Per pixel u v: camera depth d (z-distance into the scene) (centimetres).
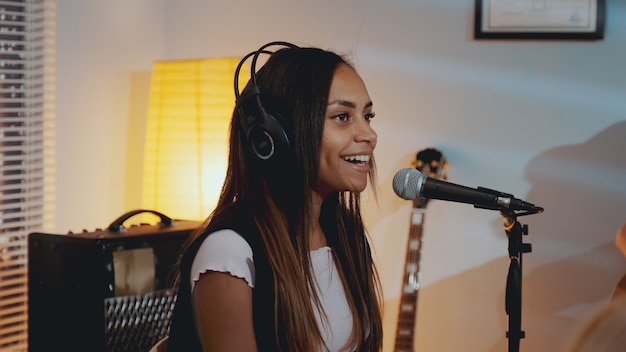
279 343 143
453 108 285
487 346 285
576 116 269
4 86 288
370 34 297
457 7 283
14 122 292
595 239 268
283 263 144
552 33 269
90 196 307
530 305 278
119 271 207
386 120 296
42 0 289
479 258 285
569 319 272
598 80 265
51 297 214
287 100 146
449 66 285
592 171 267
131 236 210
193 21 329
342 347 154
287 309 143
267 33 315
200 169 280
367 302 162
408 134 293
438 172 278
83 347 207
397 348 268
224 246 142
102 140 311
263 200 148
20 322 294
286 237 146
